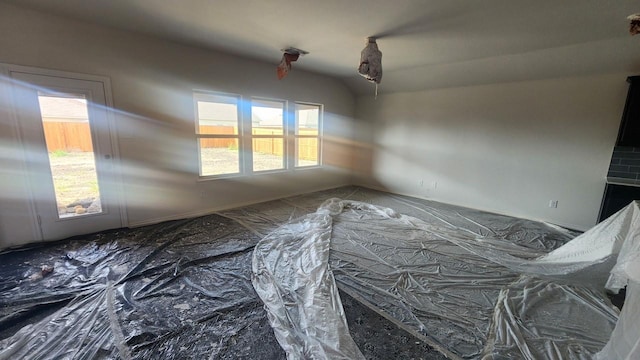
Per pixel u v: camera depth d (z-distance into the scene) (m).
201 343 1.68
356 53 3.80
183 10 2.56
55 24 2.77
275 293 2.17
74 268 2.47
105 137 3.20
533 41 3.13
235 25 2.91
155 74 3.46
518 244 3.31
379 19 2.60
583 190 3.88
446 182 5.21
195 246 3.00
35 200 2.88
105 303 2.00
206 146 4.32
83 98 3.02
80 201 3.15
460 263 2.75
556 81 3.91
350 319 1.92
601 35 2.88
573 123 3.85
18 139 2.73
